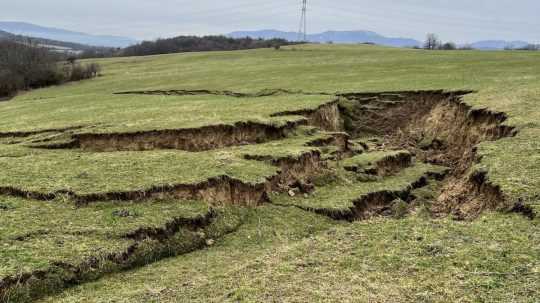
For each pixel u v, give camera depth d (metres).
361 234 9.66
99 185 12.88
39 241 9.78
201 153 17.55
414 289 7.31
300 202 14.79
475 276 7.52
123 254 9.88
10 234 9.93
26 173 14.25
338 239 9.53
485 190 12.57
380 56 66.69
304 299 7.20
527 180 11.88
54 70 66.06
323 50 86.81
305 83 38.69
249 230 12.47
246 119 21.12
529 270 7.56
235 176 14.48
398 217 14.70
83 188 12.60
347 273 7.97
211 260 10.38
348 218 14.20
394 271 7.94
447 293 7.11
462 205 13.52
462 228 9.59
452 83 31.36
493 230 9.37
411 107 29.14
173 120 21.94
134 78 59.12
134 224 10.83
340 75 43.78
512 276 7.43
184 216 11.69
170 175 13.89
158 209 11.98
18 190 12.63
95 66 71.25
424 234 9.37
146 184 12.94
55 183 13.06
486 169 13.41
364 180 17.84
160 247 10.66
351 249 8.95
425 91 29.25
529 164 13.23
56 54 90.88
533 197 10.80
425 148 24.08
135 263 10.05
